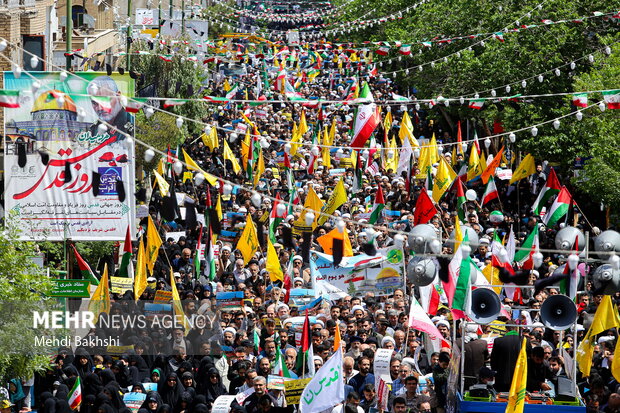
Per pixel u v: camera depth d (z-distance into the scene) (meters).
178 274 68.00
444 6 134.62
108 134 68.75
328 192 95.62
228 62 143.12
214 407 46.56
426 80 137.75
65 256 68.31
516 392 38.75
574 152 99.00
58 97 45.88
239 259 71.00
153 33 130.75
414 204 91.25
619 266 39.66
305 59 184.12
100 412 45.75
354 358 51.41
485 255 68.88
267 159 113.12
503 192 100.50
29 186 68.75
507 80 107.94
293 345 55.12
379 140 133.62
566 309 43.31
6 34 92.44
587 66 104.81
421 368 51.69
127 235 67.94
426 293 56.44
